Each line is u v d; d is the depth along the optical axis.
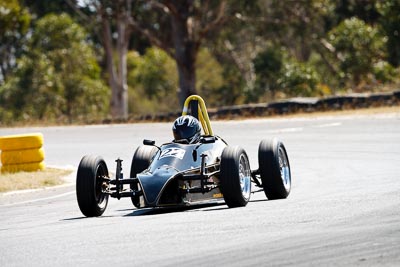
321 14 199.62
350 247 27.78
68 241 33.19
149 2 179.12
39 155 74.88
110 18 187.50
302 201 42.38
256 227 33.34
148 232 33.84
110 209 47.38
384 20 163.12
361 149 74.69
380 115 102.75
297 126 99.44
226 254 28.00
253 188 55.03
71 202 53.34
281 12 190.00
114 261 28.23
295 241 29.52
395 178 52.88
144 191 39.03
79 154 90.75
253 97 189.88
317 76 165.00
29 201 56.28
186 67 178.88
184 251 29.08
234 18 188.50
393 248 27.14
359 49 168.50
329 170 62.66
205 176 39.97
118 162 42.12
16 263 29.33
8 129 138.38
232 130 100.75
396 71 163.50
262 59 192.25
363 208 37.31
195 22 179.50
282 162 45.84
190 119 44.47
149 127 116.69
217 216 37.44
